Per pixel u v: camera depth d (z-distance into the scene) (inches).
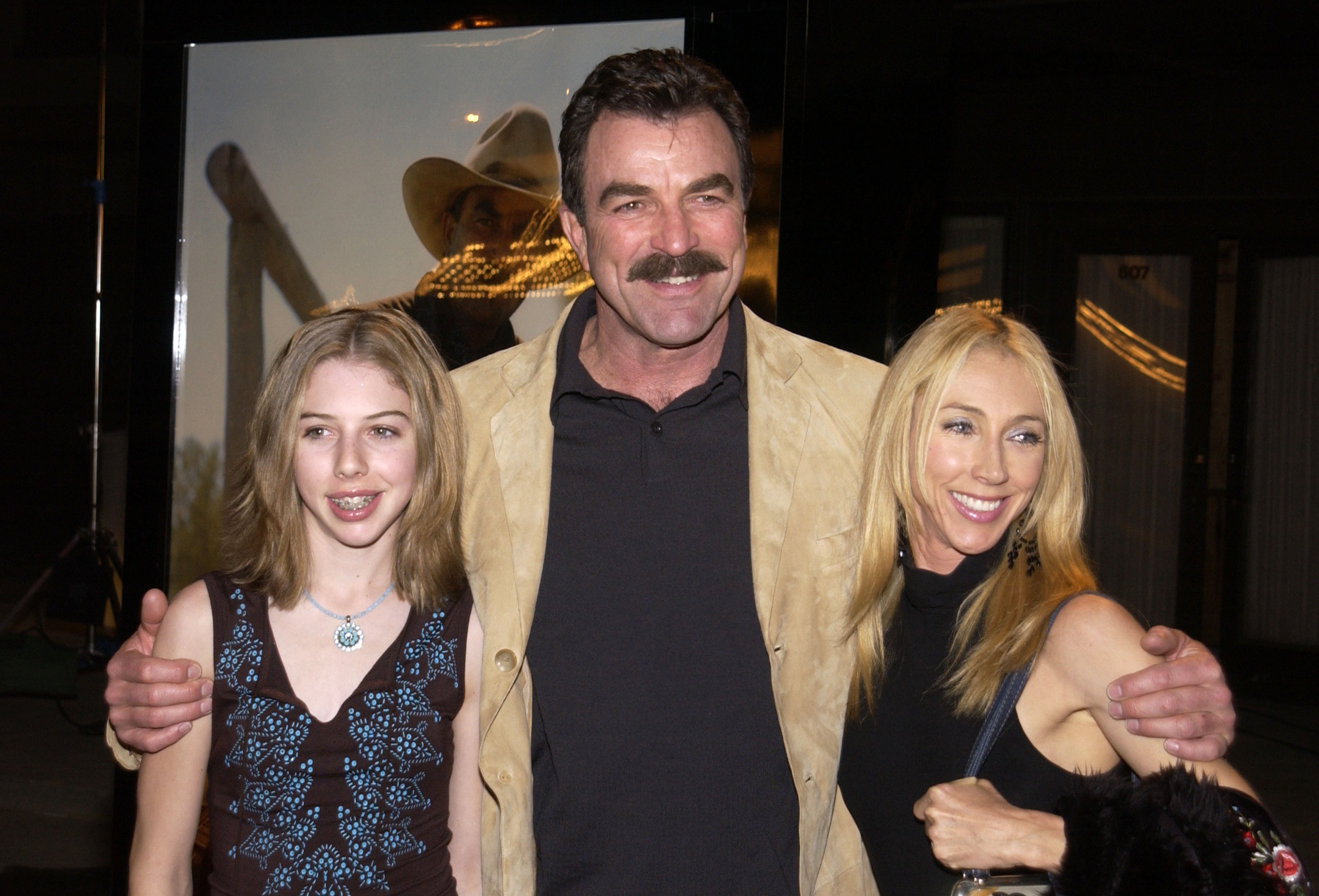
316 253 110.1
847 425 75.4
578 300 76.5
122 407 270.4
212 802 65.5
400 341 67.7
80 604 236.2
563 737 69.2
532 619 70.5
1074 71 277.3
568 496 72.0
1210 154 273.4
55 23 334.3
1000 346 66.9
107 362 271.6
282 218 110.6
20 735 223.3
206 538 113.6
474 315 107.5
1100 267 284.2
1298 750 231.5
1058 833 57.7
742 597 70.4
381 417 66.2
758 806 68.9
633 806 68.0
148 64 111.7
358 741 65.5
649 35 99.4
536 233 105.5
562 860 68.7
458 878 70.8
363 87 107.7
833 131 96.0
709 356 72.8
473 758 70.9
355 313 69.1
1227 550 276.8
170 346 112.7
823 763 70.2
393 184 107.9
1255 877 52.8
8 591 339.9
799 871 69.2
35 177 349.4
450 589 70.1
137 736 63.8
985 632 65.6
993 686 64.2
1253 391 273.9
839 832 73.0
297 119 109.4
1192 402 279.1
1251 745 235.1
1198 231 276.2
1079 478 68.2
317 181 109.6
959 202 285.4
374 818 65.3
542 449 72.4
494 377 76.6
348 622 67.7
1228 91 271.0
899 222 99.0
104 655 275.0
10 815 178.4
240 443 112.7
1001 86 281.7
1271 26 247.6
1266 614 274.2
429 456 68.6
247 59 109.7
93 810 181.5
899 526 71.1
